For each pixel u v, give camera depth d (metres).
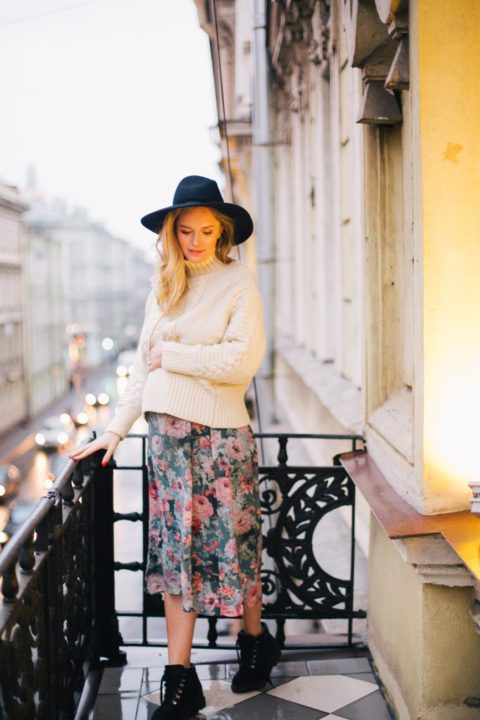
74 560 2.84
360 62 3.04
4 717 1.95
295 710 2.91
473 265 2.47
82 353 79.75
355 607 4.40
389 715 2.88
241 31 12.97
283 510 3.33
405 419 2.96
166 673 2.80
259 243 10.14
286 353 9.74
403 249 3.24
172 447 2.74
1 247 46.25
